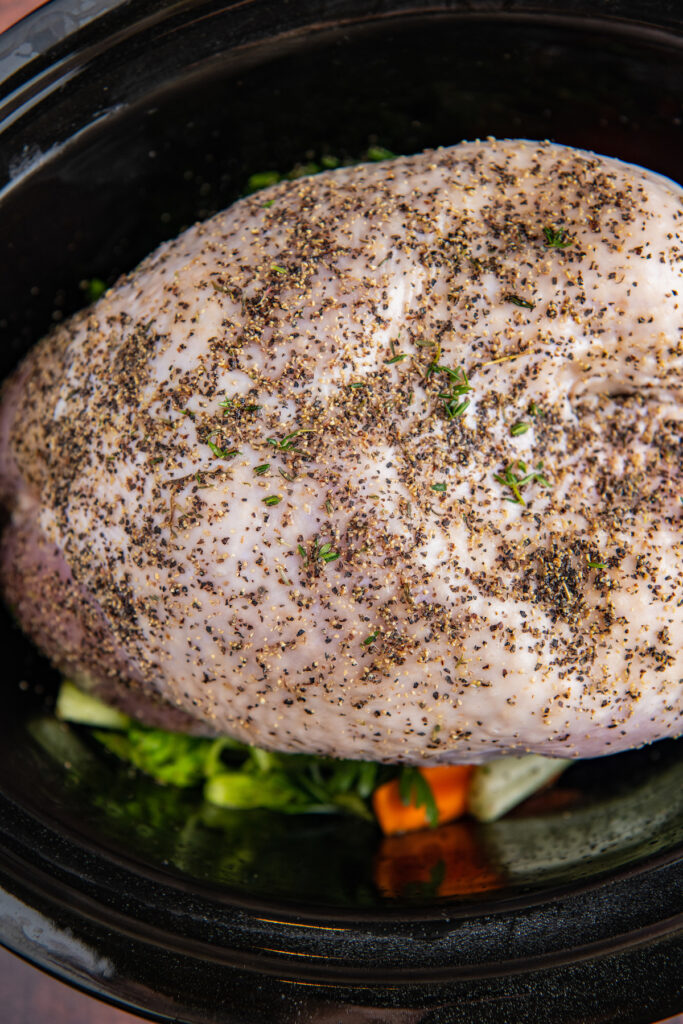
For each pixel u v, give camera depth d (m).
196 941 0.45
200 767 0.52
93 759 0.52
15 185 0.48
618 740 0.45
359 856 0.50
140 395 0.45
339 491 0.43
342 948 0.45
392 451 0.44
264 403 0.44
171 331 0.45
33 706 0.52
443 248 0.45
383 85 0.50
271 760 0.52
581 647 0.44
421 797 0.50
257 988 0.44
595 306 0.44
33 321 0.52
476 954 0.45
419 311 0.44
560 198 0.45
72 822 0.48
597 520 0.44
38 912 0.44
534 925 0.45
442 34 0.49
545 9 0.47
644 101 0.50
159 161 0.51
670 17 0.47
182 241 0.47
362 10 0.47
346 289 0.44
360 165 0.48
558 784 0.52
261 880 0.48
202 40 0.47
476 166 0.46
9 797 0.47
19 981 0.47
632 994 0.44
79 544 0.46
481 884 0.48
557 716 0.44
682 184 0.52
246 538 0.43
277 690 0.44
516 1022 0.44
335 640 0.44
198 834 0.50
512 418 0.44
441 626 0.43
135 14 0.46
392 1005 0.44
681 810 0.48
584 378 0.45
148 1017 0.44
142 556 0.44
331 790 0.52
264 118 0.51
